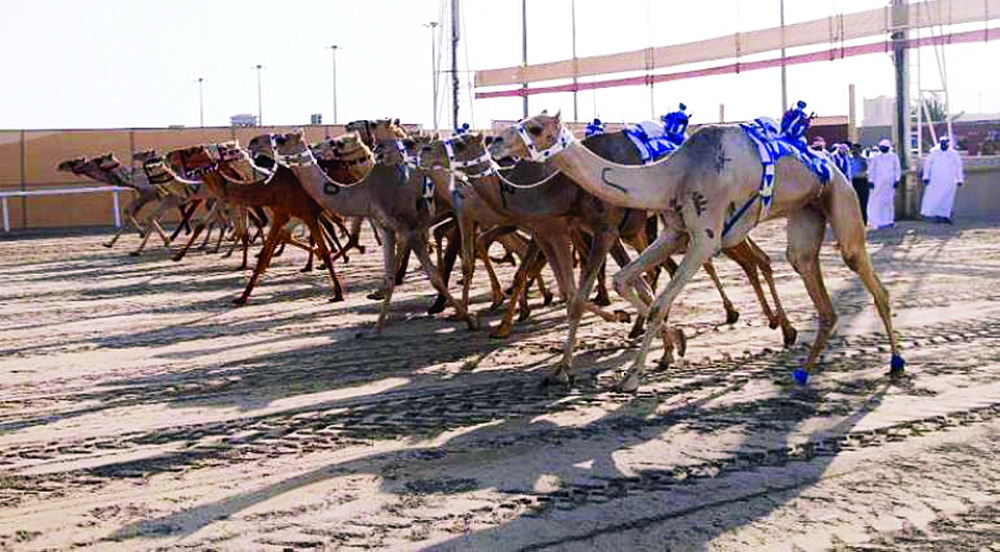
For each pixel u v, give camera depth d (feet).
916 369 33.88
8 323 48.19
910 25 81.71
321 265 67.82
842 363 35.06
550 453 25.91
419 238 43.24
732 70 93.56
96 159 82.64
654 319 31.50
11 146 114.42
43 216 115.03
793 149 31.89
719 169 30.37
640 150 35.14
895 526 20.77
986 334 39.65
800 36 88.07
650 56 99.25
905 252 67.97
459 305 43.16
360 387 33.47
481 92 115.55
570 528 20.97
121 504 22.94
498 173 35.53
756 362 35.60
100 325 47.09
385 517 21.74
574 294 35.83
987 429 27.20
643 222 35.19
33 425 29.84
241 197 52.60
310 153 44.68
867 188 88.28
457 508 22.17
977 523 20.86
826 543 19.99
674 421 28.53
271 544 20.44
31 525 21.83
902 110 92.99
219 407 31.30
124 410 31.27
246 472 24.95
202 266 69.51
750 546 19.94
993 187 98.02
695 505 22.13
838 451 25.63
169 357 39.27
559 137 30.25
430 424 28.81
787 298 49.29
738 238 31.30
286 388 33.58
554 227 36.11
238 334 43.86
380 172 43.68
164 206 79.00
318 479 24.26
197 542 20.65
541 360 37.04
